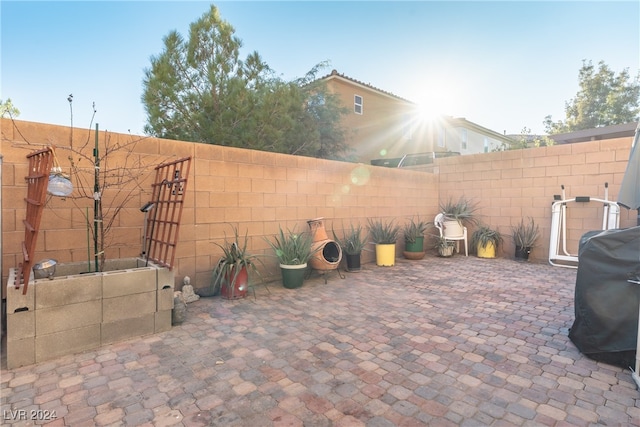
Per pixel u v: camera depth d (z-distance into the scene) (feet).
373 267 22.29
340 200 22.03
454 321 12.48
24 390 7.80
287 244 17.38
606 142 21.97
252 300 14.99
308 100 40.19
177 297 12.31
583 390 7.92
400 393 7.81
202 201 15.78
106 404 7.31
